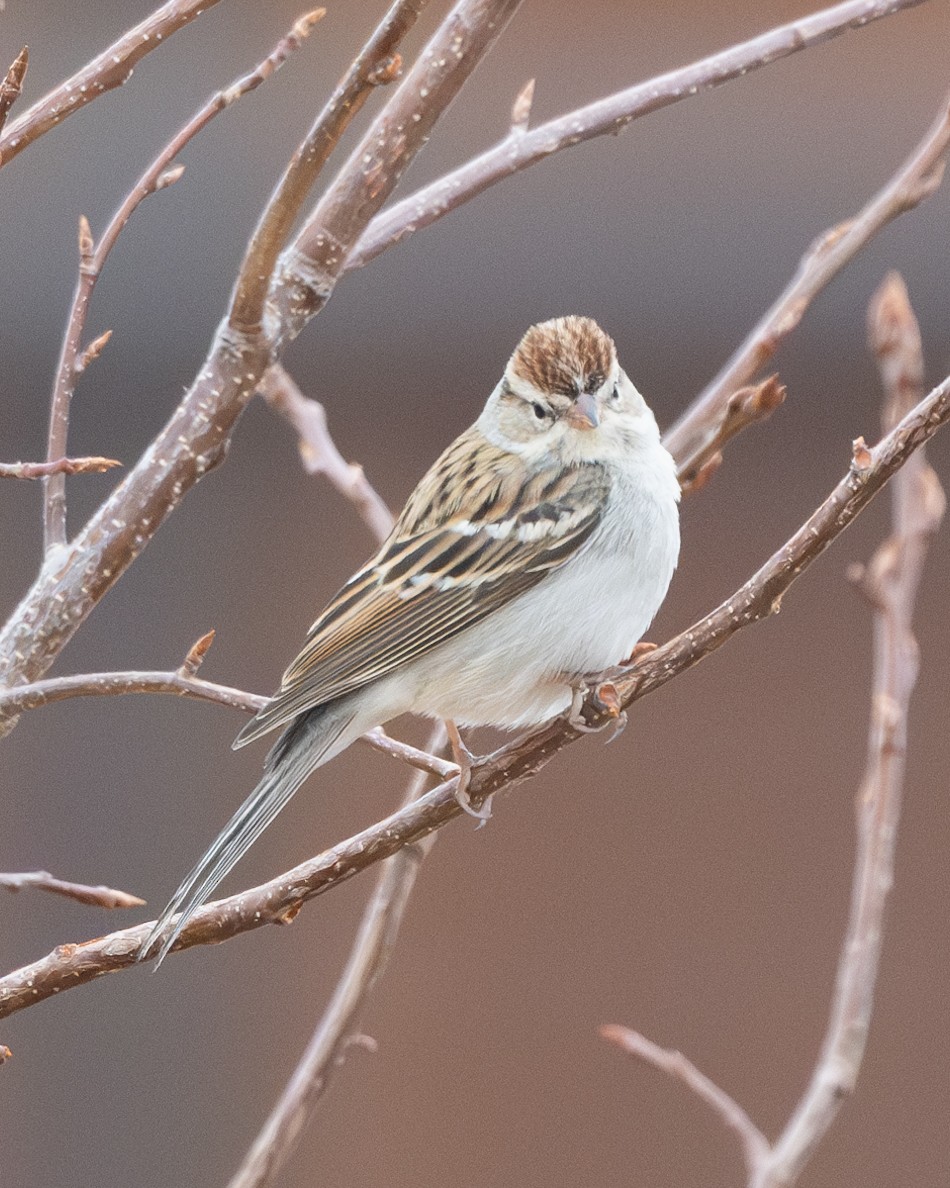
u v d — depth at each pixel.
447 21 5.79
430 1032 12.37
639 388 12.95
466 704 7.34
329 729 7.08
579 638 7.32
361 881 12.66
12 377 12.67
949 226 12.67
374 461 12.75
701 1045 12.24
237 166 12.88
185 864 12.88
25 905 12.80
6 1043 12.87
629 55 13.10
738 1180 12.03
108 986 12.90
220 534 12.81
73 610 5.97
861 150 13.06
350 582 7.36
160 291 12.75
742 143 13.08
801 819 12.37
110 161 12.81
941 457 12.39
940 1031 12.17
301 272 5.95
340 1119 12.34
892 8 6.65
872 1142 12.13
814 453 12.55
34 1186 12.75
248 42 13.02
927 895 12.27
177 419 5.99
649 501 7.43
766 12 13.19
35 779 12.85
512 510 7.37
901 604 6.67
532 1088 12.30
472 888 12.41
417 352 12.81
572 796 12.44
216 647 12.81
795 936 12.28
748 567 12.48
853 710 12.40
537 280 12.88
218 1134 12.73
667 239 12.95
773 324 7.42
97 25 12.96
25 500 12.72
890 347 6.98
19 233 12.69
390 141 5.83
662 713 12.48
